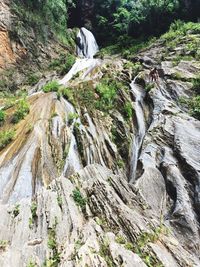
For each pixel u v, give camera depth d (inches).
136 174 578.2
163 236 399.9
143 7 1400.1
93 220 404.8
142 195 484.1
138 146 701.9
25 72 1218.6
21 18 1246.3
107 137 692.1
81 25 1713.8
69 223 407.2
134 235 381.7
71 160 628.7
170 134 623.2
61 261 335.0
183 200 481.1
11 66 1178.0
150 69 944.3
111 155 660.7
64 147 637.3
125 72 957.2
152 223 416.2
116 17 1587.1
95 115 745.0
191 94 748.0
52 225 403.5
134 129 731.4
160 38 1179.3
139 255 353.1
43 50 1321.4
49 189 483.8
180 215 456.4
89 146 659.4
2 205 455.2
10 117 737.0
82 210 437.1
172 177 522.0
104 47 1579.7
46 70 1286.9
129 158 671.8
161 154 591.5
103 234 374.0
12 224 416.5
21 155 610.9
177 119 660.7
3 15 1186.6
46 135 660.1
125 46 1392.7
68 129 674.8
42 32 1336.1
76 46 1537.9
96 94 815.1
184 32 1099.3
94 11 1713.8
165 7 1294.3
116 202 429.7
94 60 1295.5
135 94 811.4
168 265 340.5
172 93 767.1
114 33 1601.9
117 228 394.6
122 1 1688.0
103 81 877.2
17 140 653.9
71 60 1246.3
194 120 660.7
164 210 485.1
